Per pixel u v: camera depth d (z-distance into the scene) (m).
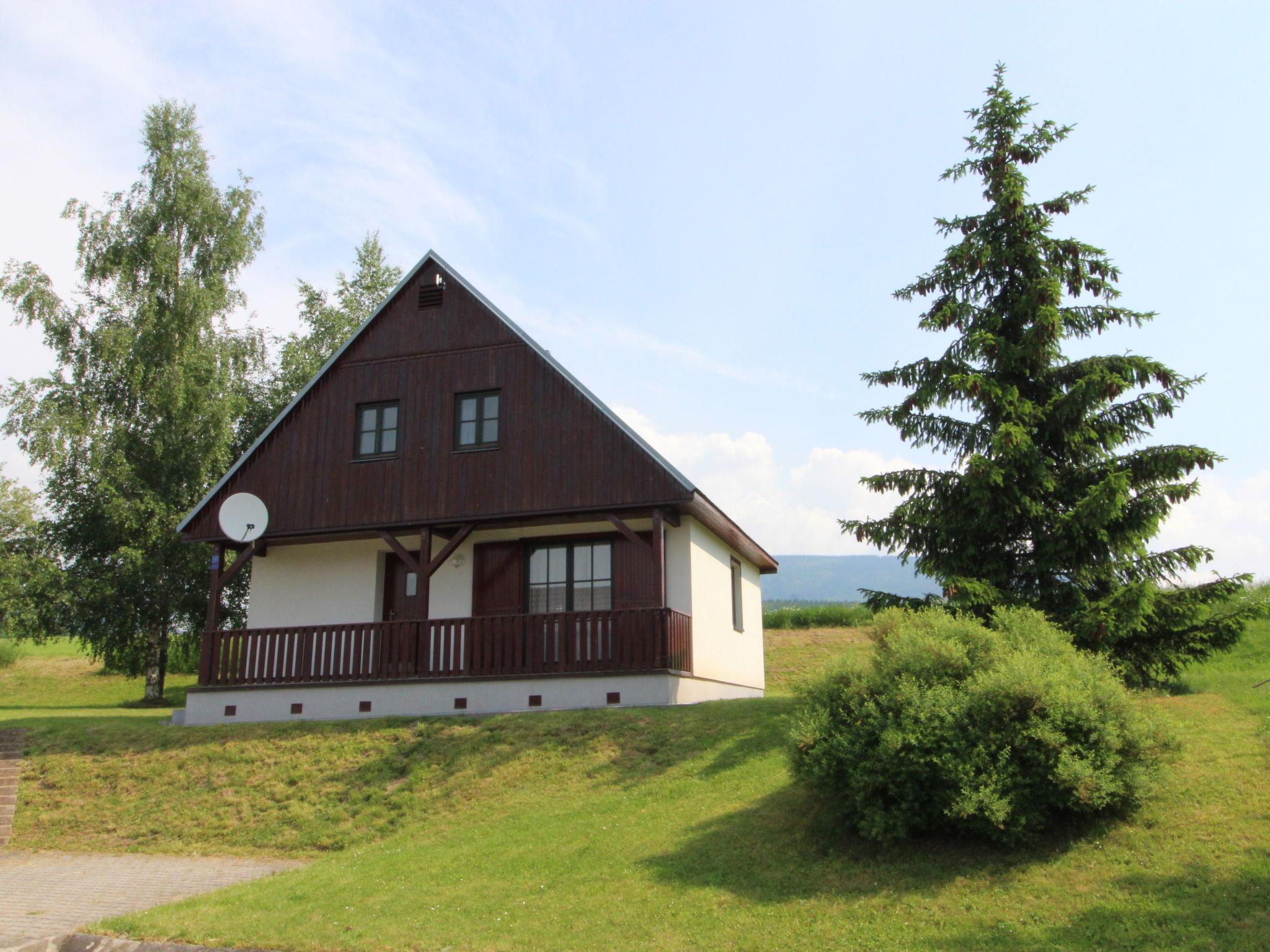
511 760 14.21
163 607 28.66
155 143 30.78
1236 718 10.94
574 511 17.25
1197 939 6.58
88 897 10.83
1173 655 14.55
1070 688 8.65
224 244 30.84
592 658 16.48
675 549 18.14
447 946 7.95
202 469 29.38
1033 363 15.39
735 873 8.89
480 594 18.94
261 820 13.85
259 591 20.03
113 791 15.25
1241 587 14.23
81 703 31.55
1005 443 14.27
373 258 36.91
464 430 18.58
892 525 15.77
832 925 7.56
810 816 9.76
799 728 9.40
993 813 8.02
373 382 19.27
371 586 19.44
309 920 8.95
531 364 18.30
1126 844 8.12
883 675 9.48
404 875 10.23
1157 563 14.58
